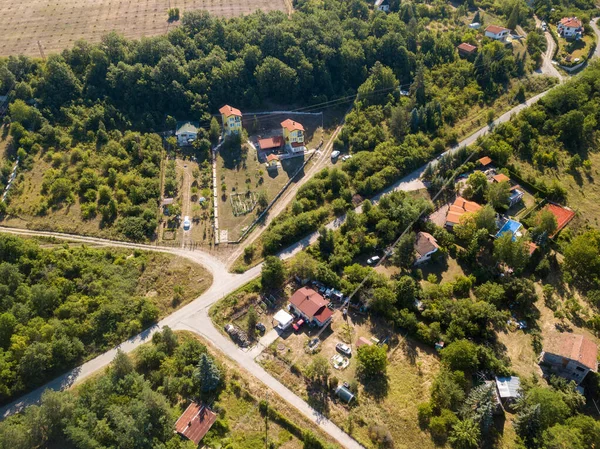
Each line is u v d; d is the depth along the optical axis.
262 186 129.25
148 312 95.19
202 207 121.75
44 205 113.75
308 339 94.56
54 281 95.81
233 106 153.50
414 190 129.00
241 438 78.06
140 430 73.44
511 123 149.25
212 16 173.88
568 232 117.12
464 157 136.88
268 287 103.69
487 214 111.56
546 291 104.06
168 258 108.06
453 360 86.94
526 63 179.88
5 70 136.50
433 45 178.25
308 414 81.75
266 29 159.62
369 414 82.19
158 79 145.38
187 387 84.00
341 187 125.69
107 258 105.62
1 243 97.81
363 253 112.38
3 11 177.00
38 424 74.31
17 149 124.88
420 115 147.00
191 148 139.12
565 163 139.62
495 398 82.19
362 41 171.50
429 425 80.69
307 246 112.50
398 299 99.56
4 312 88.56
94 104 139.88
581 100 153.00
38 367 83.31
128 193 120.56
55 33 165.38
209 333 94.31
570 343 88.31
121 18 176.75
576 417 79.50
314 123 152.38
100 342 91.44
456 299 103.31
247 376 87.06
